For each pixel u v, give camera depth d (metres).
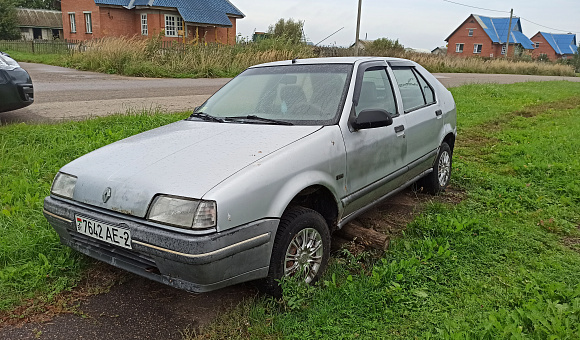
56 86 12.98
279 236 2.93
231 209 2.60
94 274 3.47
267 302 3.05
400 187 4.46
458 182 5.88
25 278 3.32
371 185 3.81
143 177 2.82
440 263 3.61
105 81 15.16
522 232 4.27
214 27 36.09
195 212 2.53
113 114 8.35
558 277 3.41
